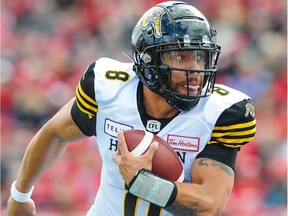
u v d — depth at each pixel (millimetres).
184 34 9961
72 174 24750
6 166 25516
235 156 10484
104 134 10680
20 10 36531
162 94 10156
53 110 30438
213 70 10062
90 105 10688
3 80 31156
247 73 30906
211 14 34844
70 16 36219
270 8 34469
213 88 10234
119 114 10484
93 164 25219
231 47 32125
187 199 9922
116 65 10906
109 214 11039
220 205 10031
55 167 24641
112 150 10609
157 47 10039
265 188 25922
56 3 37031
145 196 10000
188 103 10109
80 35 35031
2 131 28516
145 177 9906
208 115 10266
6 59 32656
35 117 29953
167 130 10305
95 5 36156
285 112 29719
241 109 10305
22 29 35750
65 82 31484
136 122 10414
